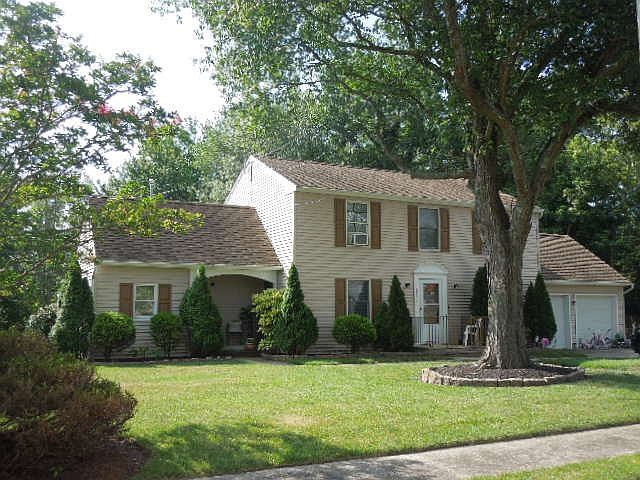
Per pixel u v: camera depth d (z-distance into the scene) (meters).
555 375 13.22
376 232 22.77
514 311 14.38
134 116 8.55
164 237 21.08
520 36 12.74
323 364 17.17
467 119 14.77
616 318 28.19
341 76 15.87
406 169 15.89
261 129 17.00
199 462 6.64
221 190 38.06
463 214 24.64
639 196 33.81
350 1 13.82
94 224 8.98
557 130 14.65
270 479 6.25
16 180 8.27
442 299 23.70
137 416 8.90
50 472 6.02
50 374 6.37
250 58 14.59
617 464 6.66
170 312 20.23
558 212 35.12
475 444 7.77
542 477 6.19
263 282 23.92
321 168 25.09
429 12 13.13
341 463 6.87
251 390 11.55
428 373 13.27
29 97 8.04
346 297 21.94
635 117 14.50
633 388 12.00
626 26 12.51
